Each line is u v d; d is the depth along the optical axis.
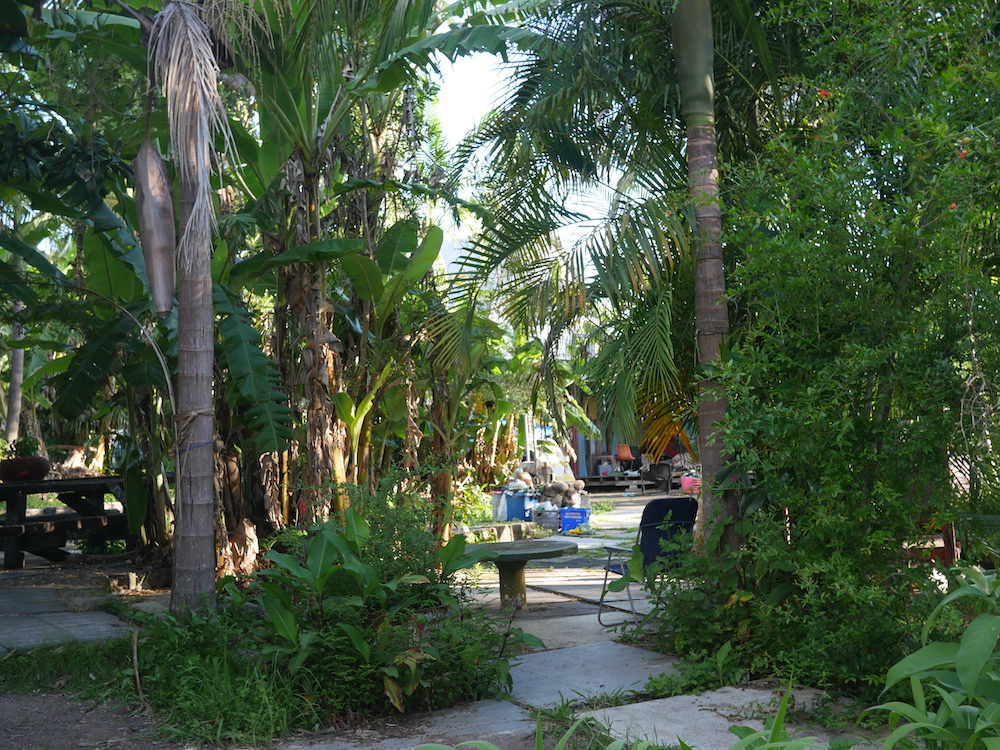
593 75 6.26
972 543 4.65
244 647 4.70
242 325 7.41
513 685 4.88
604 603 7.43
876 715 4.04
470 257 6.73
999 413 4.15
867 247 4.44
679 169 6.43
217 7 5.72
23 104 7.30
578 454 25.23
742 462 5.08
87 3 7.16
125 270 9.30
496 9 7.55
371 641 4.48
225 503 8.31
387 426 9.44
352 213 8.32
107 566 10.05
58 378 8.81
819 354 4.72
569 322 6.41
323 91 8.03
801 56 6.08
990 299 4.22
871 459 4.54
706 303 5.62
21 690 4.80
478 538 12.61
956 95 4.25
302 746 3.95
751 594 4.97
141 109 7.21
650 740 3.83
